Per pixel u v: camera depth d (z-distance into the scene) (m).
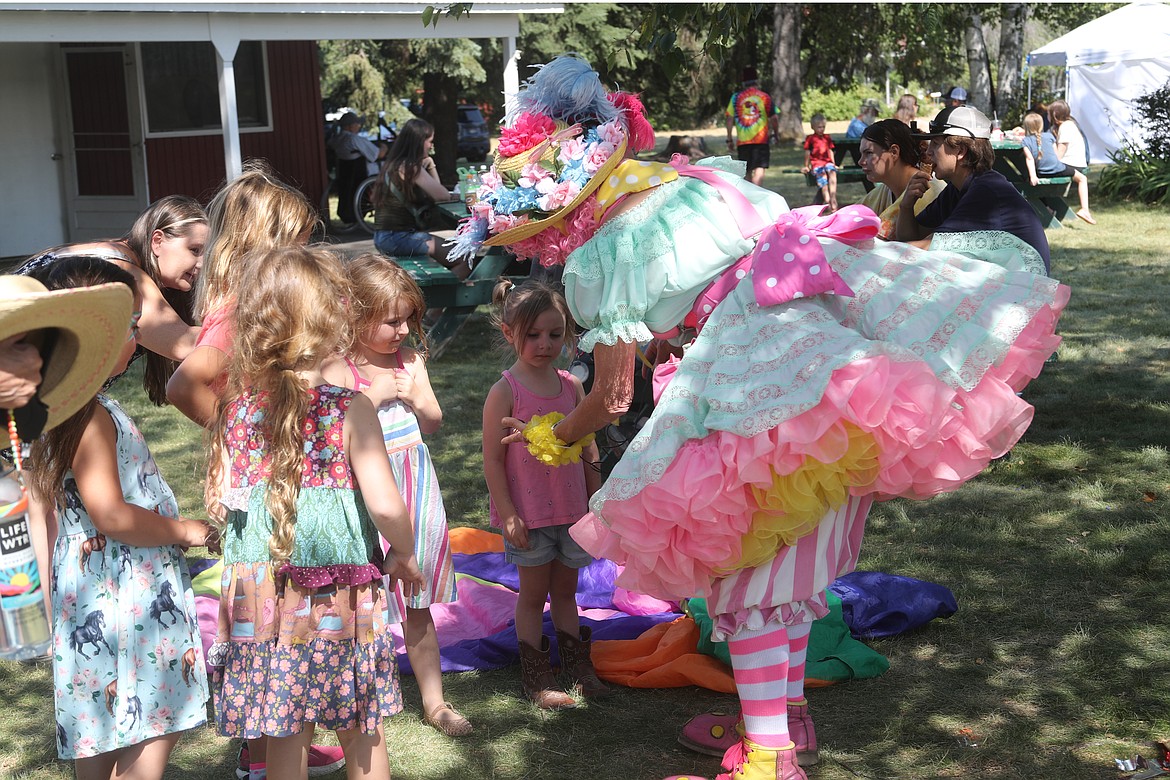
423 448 3.52
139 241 3.28
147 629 2.68
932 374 2.66
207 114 16.11
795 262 2.81
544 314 3.55
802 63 43.78
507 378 3.64
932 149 5.45
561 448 3.20
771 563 2.83
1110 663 3.69
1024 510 5.21
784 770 2.89
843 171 16.53
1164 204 16.33
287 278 2.57
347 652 2.62
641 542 2.73
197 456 6.75
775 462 2.61
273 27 13.00
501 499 3.60
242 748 3.20
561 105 3.07
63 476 2.61
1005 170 14.34
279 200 3.08
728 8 5.20
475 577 4.81
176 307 3.45
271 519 2.58
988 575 4.49
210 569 4.90
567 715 3.58
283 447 2.55
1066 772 3.09
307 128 17.33
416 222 9.47
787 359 2.67
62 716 2.66
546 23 20.91
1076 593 4.27
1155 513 5.06
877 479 2.82
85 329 2.17
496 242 3.14
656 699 3.67
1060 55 22.59
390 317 3.37
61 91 15.30
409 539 2.68
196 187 15.96
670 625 4.01
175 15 12.36
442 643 4.22
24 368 2.12
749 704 2.91
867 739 3.32
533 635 3.71
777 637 2.89
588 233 3.07
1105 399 6.92
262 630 2.59
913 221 5.73
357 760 2.74
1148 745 3.20
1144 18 22.11
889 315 2.81
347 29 13.47
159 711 2.69
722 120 40.78
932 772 3.13
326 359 2.91
